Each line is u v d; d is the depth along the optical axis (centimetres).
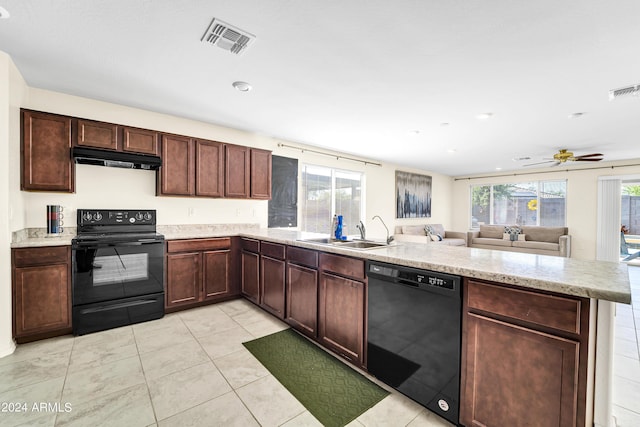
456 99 283
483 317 131
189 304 305
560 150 479
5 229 209
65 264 240
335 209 548
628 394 176
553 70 223
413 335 158
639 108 298
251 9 160
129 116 312
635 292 413
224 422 146
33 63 222
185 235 310
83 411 152
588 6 153
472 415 134
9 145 215
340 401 163
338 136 426
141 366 196
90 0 154
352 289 195
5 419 145
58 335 241
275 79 246
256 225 418
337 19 168
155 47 199
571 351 108
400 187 684
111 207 304
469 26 172
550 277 119
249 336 244
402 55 206
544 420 114
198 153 333
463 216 837
